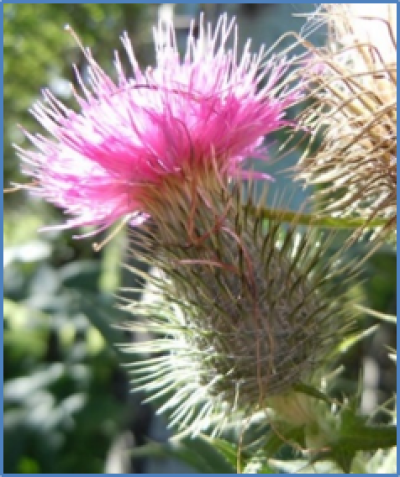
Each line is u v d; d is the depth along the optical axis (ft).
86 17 1.27
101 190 0.41
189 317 0.41
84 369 0.89
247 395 0.40
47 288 0.91
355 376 0.62
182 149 0.40
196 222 0.41
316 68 0.42
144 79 0.41
